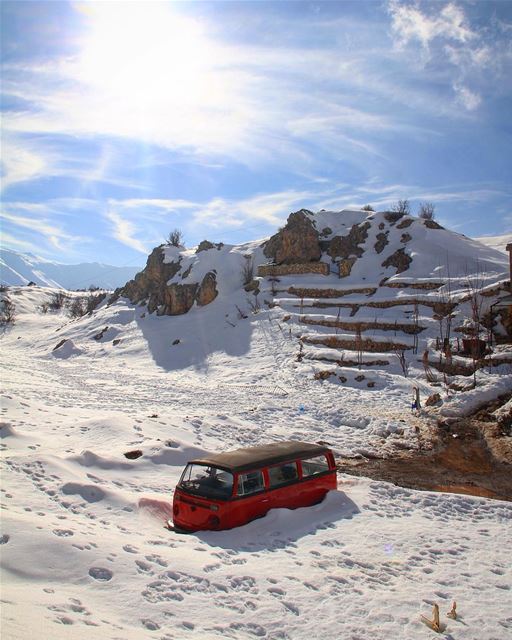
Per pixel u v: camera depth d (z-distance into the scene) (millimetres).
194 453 14055
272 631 5680
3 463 11070
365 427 20641
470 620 6289
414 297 38906
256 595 6426
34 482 10172
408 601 6652
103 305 70438
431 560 8141
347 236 52906
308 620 5980
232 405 23844
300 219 53250
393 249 48594
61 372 38594
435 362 29594
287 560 7648
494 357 27656
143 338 48938
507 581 7539
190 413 20969
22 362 45906
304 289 46750
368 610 6332
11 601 5117
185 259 61469
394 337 33812
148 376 36500
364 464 16141
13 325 75188
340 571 7406
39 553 6551
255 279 52125
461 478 14789
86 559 6602
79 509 9211
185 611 5836
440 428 19766
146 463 12930
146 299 61938
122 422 15977
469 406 21797
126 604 5801
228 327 44531
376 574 7461
